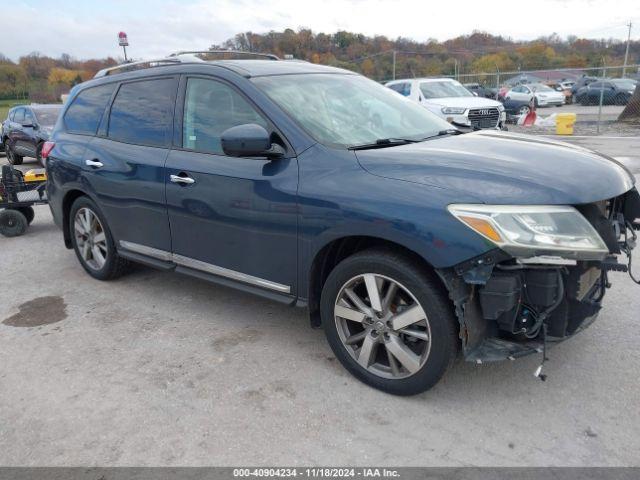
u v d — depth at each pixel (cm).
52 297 476
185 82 399
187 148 389
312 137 330
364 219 289
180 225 395
